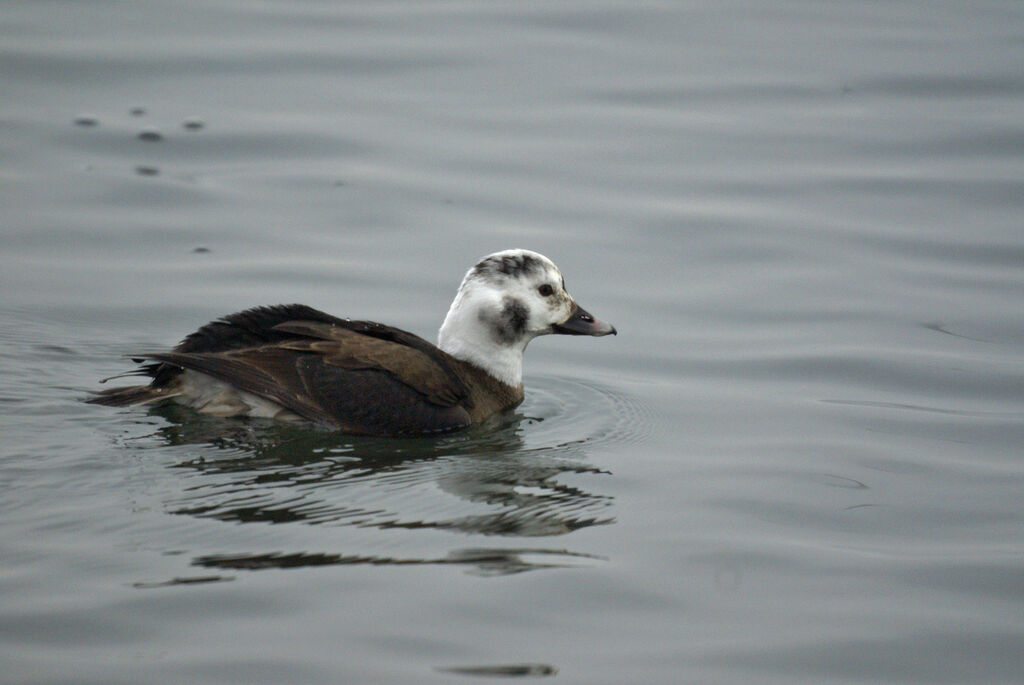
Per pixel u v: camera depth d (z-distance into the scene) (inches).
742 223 701.9
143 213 689.0
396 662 324.2
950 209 716.0
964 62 871.1
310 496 418.0
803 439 497.4
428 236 683.4
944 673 334.0
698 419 519.5
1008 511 432.8
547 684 319.0
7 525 386.0
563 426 510.3
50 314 591.5
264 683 313.1
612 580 372.2
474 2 956.0
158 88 812.0
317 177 732.7
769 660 335.3
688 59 878.4
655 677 325.1
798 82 850.8
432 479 440.8
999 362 570.6
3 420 469.4
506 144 775.1
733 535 408.5
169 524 390.6
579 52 885.2
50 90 800.3
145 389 487.2
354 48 873.5
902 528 418.9
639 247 681.0
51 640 326.6
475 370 528.7
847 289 642.8
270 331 491.2
